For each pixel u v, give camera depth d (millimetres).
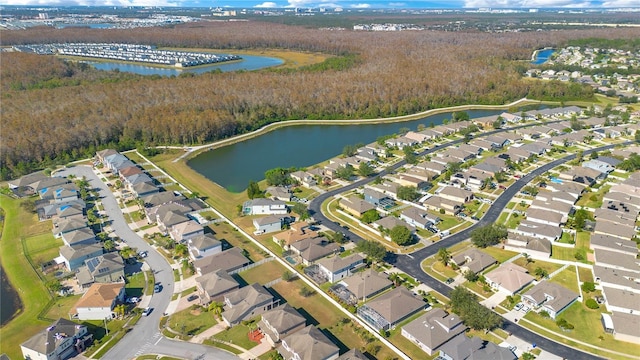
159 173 190500
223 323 100375
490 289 110500
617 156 195625
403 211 147375
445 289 111375
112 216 150375
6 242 135875
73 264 120625
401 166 193750
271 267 122250
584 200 159500
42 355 88438
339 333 97375
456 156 199125
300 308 105438
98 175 187250
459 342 90812
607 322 97438
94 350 93125
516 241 127938
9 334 98750
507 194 164625
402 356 90562
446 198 159500
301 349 87875
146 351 92750
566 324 97312
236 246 132500
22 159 193750
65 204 153750
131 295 109812
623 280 110062
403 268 120125
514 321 100000
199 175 189875
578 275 116688
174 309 105125
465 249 129000
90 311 101562
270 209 152500
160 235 137625
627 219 140875
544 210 146000
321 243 129625
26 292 113000
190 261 124125
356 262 119000
